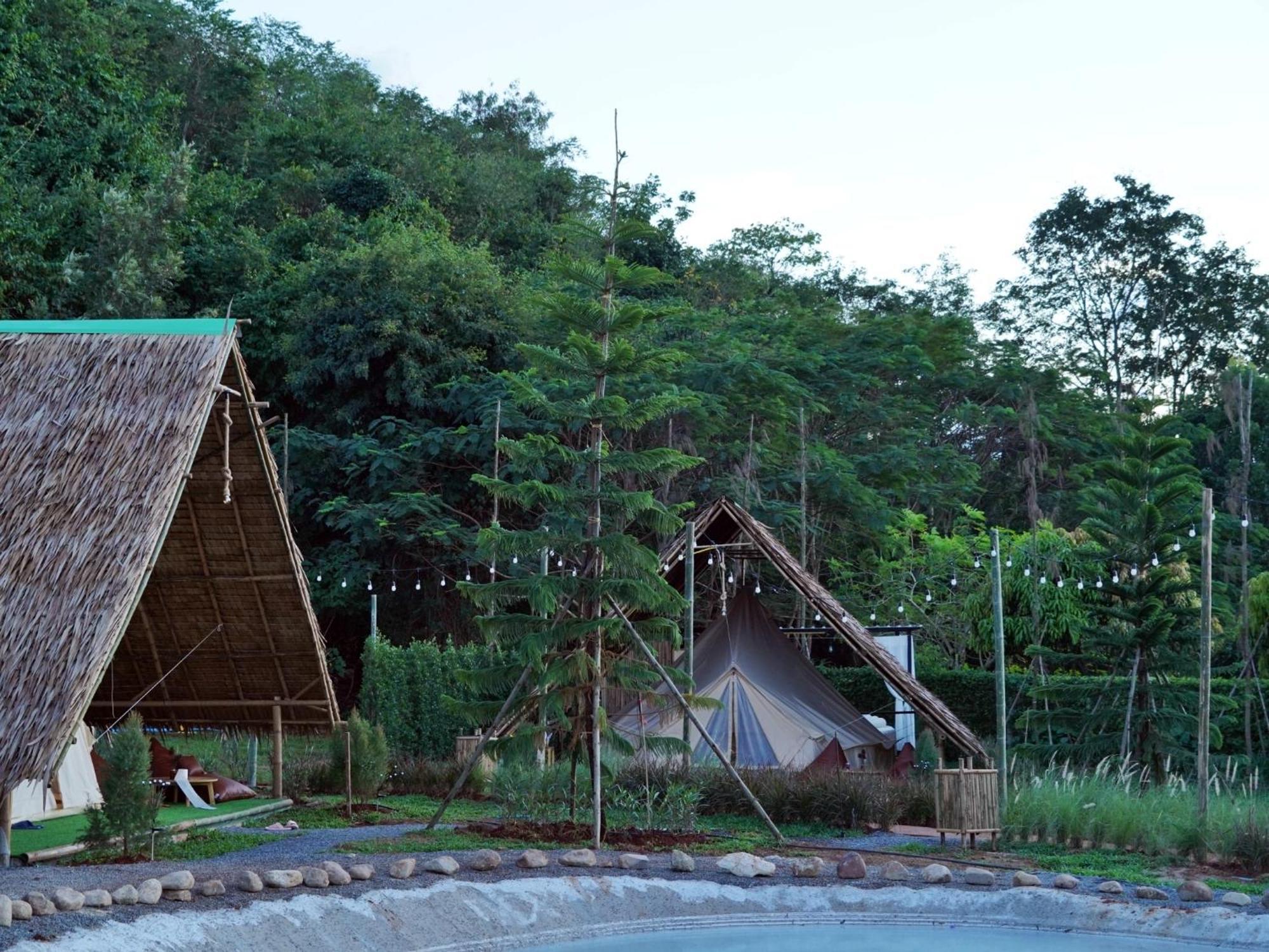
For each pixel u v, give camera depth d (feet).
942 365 142.92
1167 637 68.74
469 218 158.61
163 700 61.21
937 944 36.45
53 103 114.21
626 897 39.58
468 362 111.45
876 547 118.93
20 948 26.99
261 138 159.22
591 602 49.39
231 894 34.37
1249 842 46.03
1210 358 174.40
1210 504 51.29
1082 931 37.99
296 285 118.73
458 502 110.01
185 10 172.14
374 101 198.29
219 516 54.13
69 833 46.29
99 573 38.22
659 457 49.67
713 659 72.02
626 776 59.00
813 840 51.44
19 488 41.06
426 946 34.47
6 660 36.45
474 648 75.36
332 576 104.01
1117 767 67.21
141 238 106.93
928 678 84.84
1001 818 51.65
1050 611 87.71
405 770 65.77
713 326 131.85
